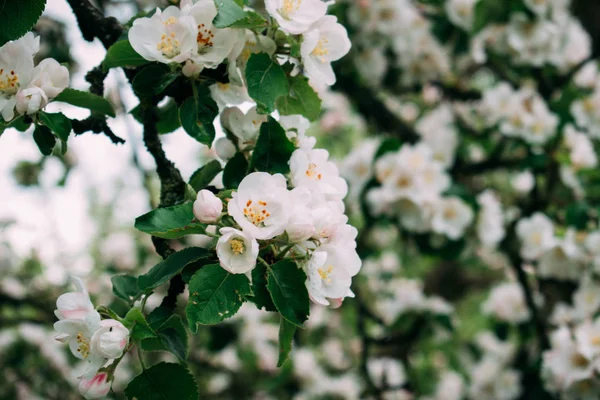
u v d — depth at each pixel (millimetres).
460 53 2031
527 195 2090
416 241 1697
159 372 837
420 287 2357
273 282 813
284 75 894
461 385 2393
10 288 2057
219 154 953
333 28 922
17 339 2031
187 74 896
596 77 1977
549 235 1724
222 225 822
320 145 2523
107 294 2172
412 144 2086
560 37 1911
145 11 989
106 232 2492
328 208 849
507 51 1967
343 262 836
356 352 2531
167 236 819
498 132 2029
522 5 1822
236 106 948
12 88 869
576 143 1862
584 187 1858
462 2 1947
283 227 808
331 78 920
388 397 2307
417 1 2053
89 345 817
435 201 1613
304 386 2293
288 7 884
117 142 958
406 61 2070
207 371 2246
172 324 866
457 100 2229
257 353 2236
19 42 886
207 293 806
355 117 2461
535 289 2164
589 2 2320
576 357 1538
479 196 1795
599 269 1687
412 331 1967
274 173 883
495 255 2295
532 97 1945
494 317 2219
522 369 2029
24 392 1983
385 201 1627
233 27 869
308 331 2602
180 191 965
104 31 997
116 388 1966
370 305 2514
